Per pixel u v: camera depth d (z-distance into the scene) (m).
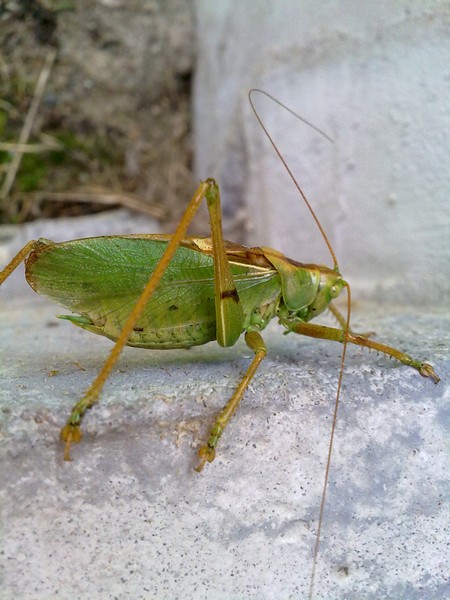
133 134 0.12
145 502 0.05
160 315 0.05
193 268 0.06
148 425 0.05
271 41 0.10
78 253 0.05
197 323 0.06
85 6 0.11
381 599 0.05
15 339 0.08
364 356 0.06
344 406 0.05
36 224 0.11
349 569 0.05
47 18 0.11
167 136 0.12
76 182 0.11
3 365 0.06
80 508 0.05
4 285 0.10
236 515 0.05
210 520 0.05
